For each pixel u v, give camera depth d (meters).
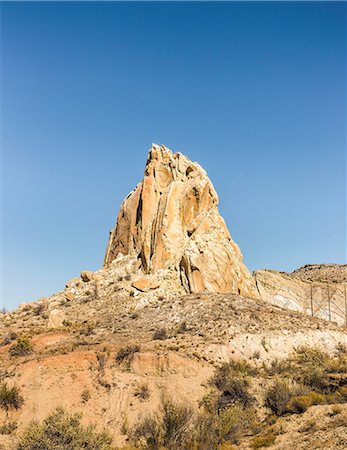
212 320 53.69
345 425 27.38
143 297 63.25
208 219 72.88
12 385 37.12
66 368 39.12
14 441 29.88
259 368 45.38
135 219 81.62
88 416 35.09
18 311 69.25
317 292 89.25
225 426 30.56
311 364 45.78
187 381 39.66
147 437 31.05
